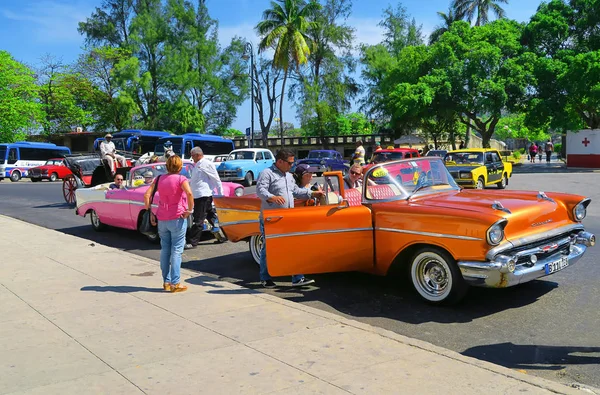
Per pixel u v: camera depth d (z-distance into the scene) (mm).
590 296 6117
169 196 6383
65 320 5441
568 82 33188
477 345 4805
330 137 52344
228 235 8312
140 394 3689
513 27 40344
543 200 6125
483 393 3561
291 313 5516
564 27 36219
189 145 30250
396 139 48406
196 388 3766
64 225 13773
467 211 5551
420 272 6062
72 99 54969
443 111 38344
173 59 52219
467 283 5590
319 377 3891
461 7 53375
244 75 56469
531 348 4695
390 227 6098
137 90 52438
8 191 25094
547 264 5590
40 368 4191
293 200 6777
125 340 4805
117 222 11492
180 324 5227
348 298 6426
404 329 5293
